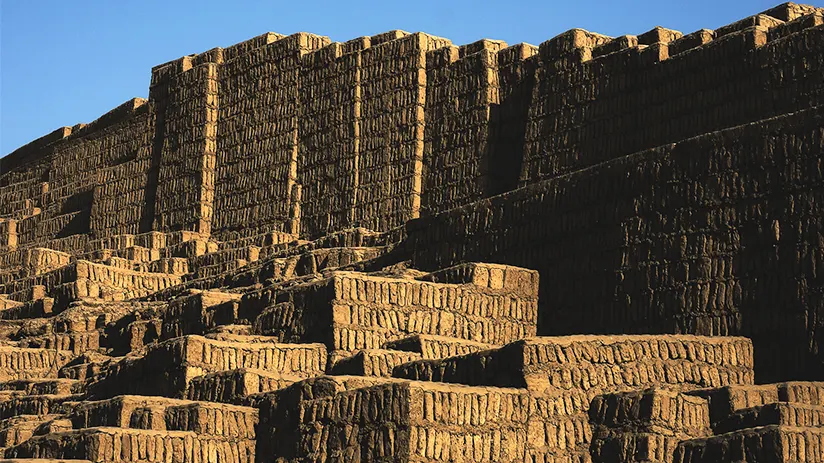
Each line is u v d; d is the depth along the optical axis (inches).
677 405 1419.8
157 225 3061.0
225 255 2736.2
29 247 3457.2
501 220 2036.2
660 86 2102.6
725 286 1716.3
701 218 1760.6
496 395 1443.2
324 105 2765.7
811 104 1871.3
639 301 1809.8
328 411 1480.1
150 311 2303.2
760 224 1695.4
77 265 2743.6
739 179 1728.6
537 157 2289.6
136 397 1657.2
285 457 1521.9
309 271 2400.3
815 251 1635.1
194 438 1553.9
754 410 1390.3
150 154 3152.1
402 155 2596.0
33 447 1574.8
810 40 1883.6
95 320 2479.1
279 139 2849.4
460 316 1887.3
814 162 1657.2
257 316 1996.8
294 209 2773.1
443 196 2517.2
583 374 1530.5
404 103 2613.2
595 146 2194.9
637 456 1395.2
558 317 1909.4
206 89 3009.4
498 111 2464.3
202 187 2970.0
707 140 1771.7
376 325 1855.3
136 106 3257.9
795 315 1636.3
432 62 2596.0
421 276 1990.7
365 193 2645.2
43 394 2062.0
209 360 1790.1
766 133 1710.1
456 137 2513.5
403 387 1412.4
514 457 1434.5
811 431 1306.6
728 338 1631.4
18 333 2578.7
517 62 2448.3
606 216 1877.5
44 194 3489.2
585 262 1893.5
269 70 2908.5
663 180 1812.3
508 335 1905.8
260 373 1695.4
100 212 3235.7
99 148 3361.2
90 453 1515.7
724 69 2000.5
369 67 2694.4
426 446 1396.4
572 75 2258.9
